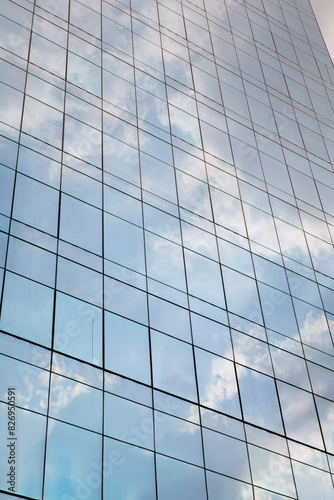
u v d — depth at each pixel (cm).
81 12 4731
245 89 5600
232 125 5094
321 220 5038
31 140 3606
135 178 3978
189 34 5581
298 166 5322
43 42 4238
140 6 5334
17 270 2989
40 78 4000
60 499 2436
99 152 3916
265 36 6556
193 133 4697
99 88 4325
